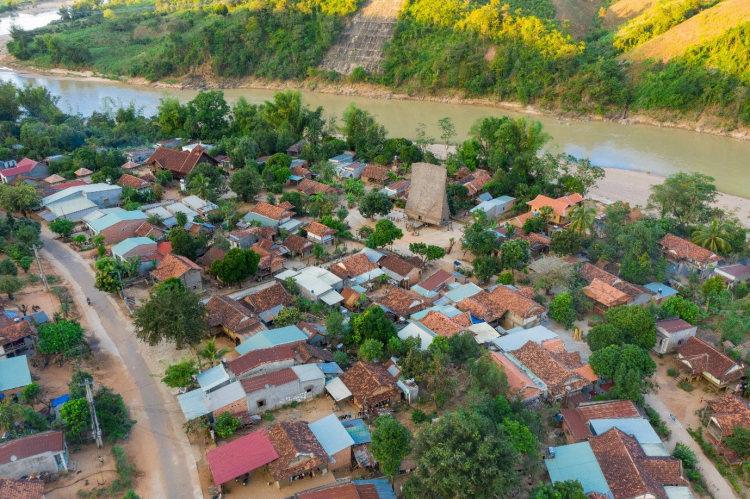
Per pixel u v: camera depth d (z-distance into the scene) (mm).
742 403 71375
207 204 128500
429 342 81000
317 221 125312
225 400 67750
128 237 114938
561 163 174250
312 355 76938
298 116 192625
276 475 58531
